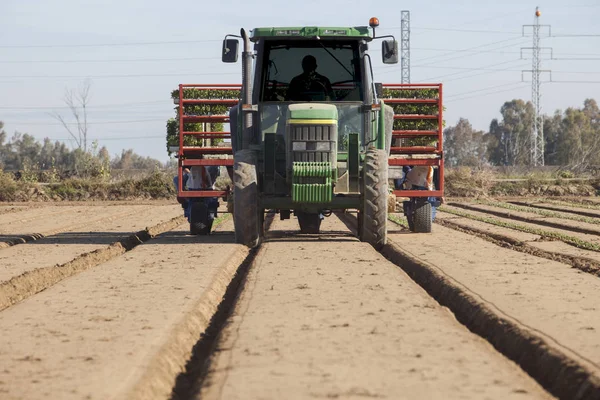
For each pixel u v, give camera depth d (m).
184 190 27.52
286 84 23.61
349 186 23.52
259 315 13.20
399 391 9.02
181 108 26.27
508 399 8.78
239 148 24.41
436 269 18.03
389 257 22.62
